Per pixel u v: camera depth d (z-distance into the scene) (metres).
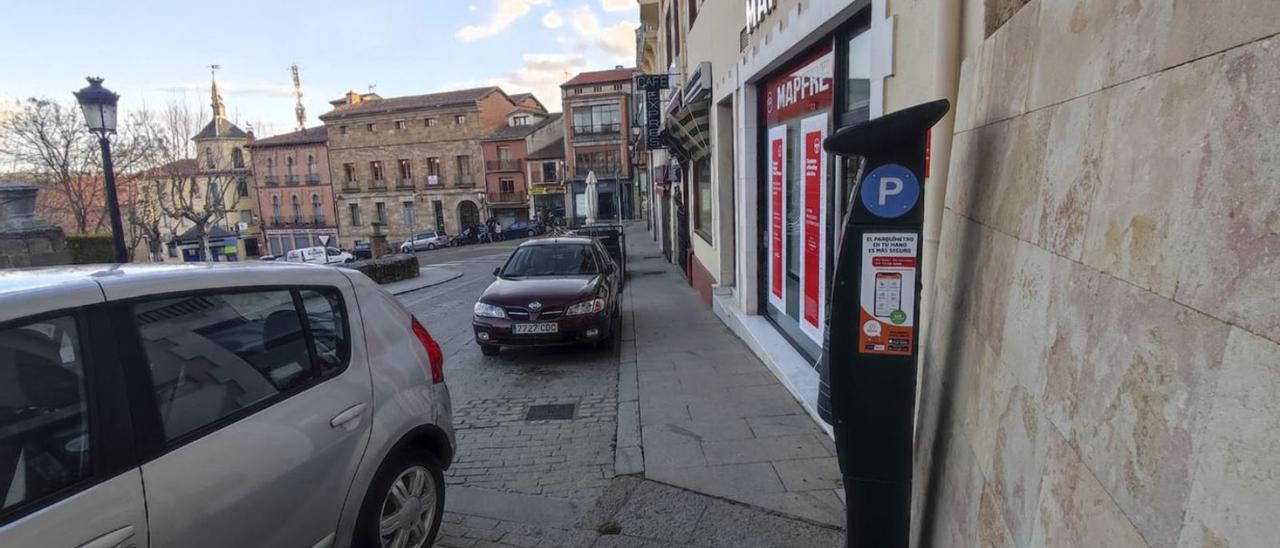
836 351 2.30
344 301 3.04
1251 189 0.77
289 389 2.55
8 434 1.73
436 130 53.97
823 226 5.27
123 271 2.29
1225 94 0.84
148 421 2.02
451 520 3.74
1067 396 1.24
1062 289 1.32
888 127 2.12
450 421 3.56
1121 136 1.13
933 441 2.43
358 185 55.22
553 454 4.72
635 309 10.96
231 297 2.48
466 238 47.78
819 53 5.28
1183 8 0.96
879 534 2.36
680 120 11.44
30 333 1.84
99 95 10.02
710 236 11.05
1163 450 0.90
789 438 4.62
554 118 59.75
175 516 2.00
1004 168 1.86
